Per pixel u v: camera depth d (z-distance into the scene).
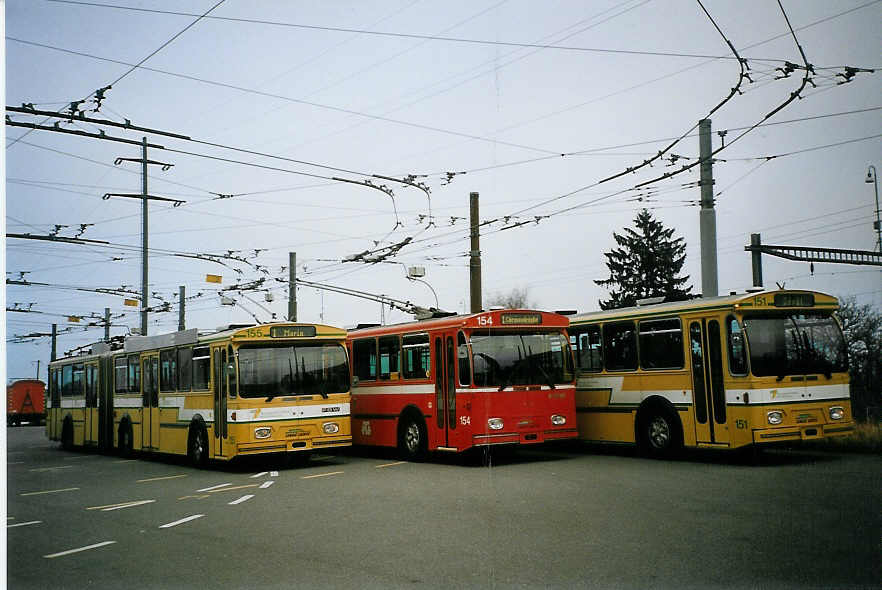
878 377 19.80
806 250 24.91
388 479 15.09
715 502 10.89
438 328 17.66
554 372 17.45
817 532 8.77
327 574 7.78
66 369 28.89
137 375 22.59
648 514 10.18
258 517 11.35
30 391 56.69
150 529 10.85
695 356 15.90
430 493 12.93
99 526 11.32
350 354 21.02
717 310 15.45
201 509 12.40
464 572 7.61
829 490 11.57
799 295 15.54
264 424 17.09
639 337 17.27
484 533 9.41
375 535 9.60
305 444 17.47
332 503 12.34
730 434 15.05
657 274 57.66
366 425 20.19
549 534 9.18
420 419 18.19
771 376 14.87
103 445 24.97
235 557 8.77
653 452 16.84
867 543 8.20
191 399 19.16
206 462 18.34
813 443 17.56
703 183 19.95
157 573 8.19
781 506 10.40
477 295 23.61
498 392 16.78
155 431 21.19
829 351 15.62
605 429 18.06
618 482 13.31
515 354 17.16
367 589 7.19
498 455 19.22
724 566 7.44
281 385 17.42
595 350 18.48
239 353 17.17
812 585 6.77
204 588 7.53
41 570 8.59
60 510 13.10
